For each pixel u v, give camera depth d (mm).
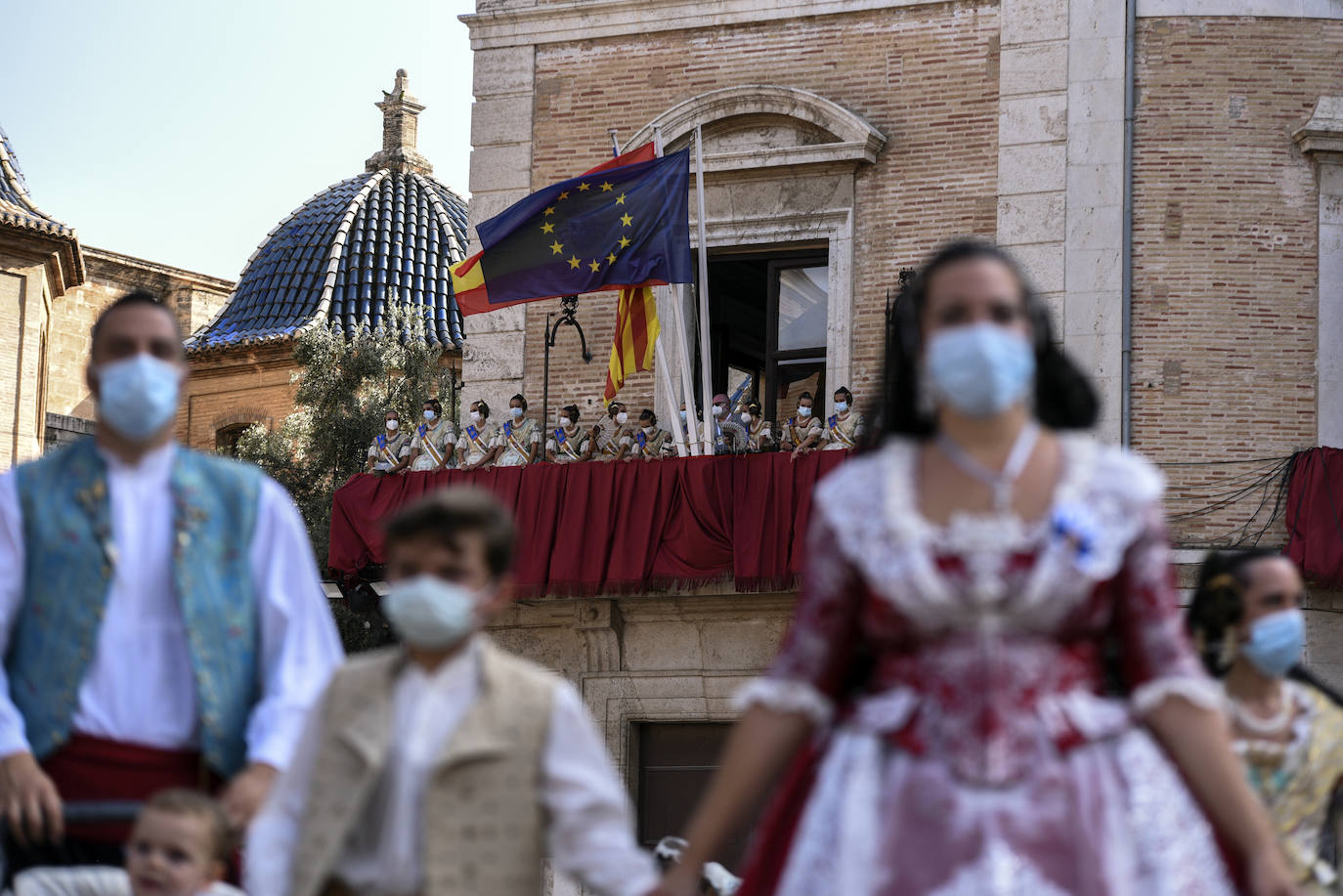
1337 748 5879
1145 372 18875
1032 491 3914
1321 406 18672
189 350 37531
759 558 18156
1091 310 19062
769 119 20406
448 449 20250
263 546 5652
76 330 41125
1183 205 19078
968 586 3822
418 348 30922
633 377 20688
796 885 3873
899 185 19922
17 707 5438
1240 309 18875
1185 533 18516
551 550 19031
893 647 3957
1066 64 19469
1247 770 5855
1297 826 5836
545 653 19984
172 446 5711
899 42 20109
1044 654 3865
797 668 4039
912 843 3785
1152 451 18766
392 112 41969
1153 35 19344
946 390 3875
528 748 4637
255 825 4738
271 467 29859
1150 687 3889
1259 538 18406
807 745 4117
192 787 5500
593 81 21172
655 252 19109
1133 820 3795
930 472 3980
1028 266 19297
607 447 19594
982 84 19766
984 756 3787
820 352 20219
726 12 20703
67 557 5480
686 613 19438
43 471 5621
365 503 20094
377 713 4660
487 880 4535
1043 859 3730
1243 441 18672
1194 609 5984
